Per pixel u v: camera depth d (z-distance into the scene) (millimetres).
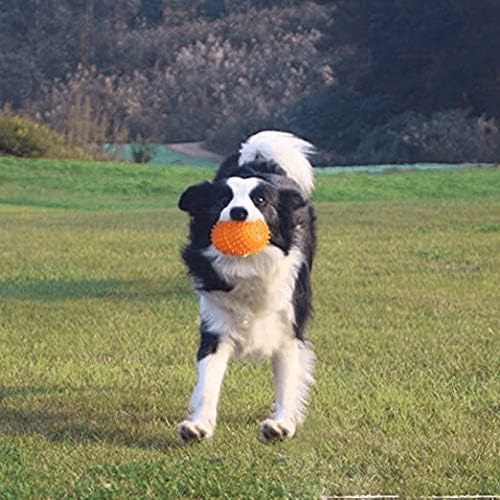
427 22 64625
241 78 73750
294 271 6793
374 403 7504
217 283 6629
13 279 14578
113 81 78812
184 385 8242
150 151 47844
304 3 83500
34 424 7141
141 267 15547
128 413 7434
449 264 15812
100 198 34312
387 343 9820
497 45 63094
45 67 81875
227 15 87062
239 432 6848
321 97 69312
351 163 63656
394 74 67062
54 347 9789
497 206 26203
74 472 6023
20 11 83688
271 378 8430
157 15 87938
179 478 5832
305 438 6688
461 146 59312
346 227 21719
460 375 8500
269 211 6559
